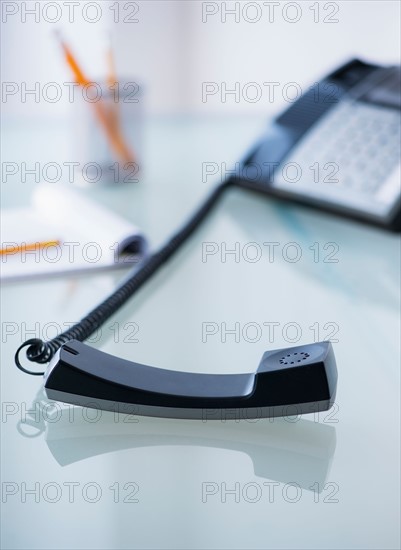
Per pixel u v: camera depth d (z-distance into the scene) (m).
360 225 0.94
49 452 0.49
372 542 0.41
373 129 1.00
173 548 0.40
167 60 1.66
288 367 0.51
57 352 0.53
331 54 1.67
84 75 1.06
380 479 0.47
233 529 0.42
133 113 1.08
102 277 0.79
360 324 0.68
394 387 0.57
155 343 0.64
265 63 1.67
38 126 1.38
